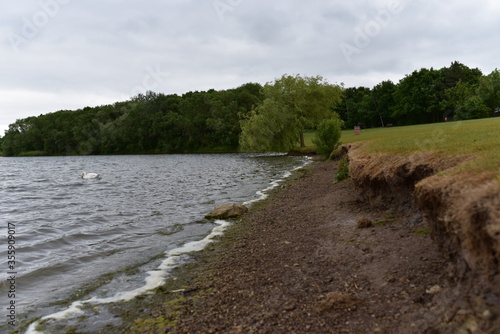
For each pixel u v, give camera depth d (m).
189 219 14.43
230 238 11.28
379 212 10.83
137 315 6.27
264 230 11.87
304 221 12.30
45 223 15.07
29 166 68.56
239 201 18.39
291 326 5.18
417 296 5.11
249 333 5.16
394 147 13.91
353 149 22.23
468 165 5.90
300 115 57.38
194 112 108.25
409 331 4.38
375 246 7.91
